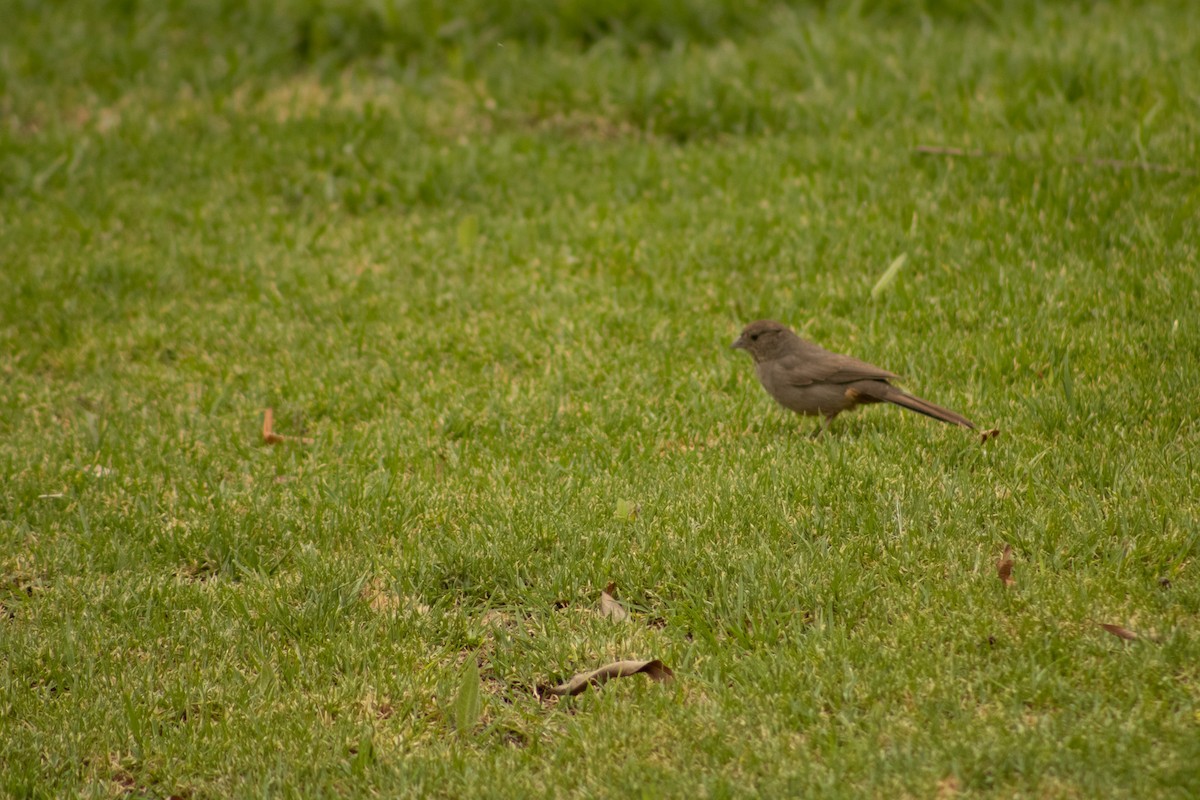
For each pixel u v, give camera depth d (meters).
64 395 12.98
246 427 12.01
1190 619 7.88
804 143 17.53
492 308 14.23
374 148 18.59
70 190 17.95
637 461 10.70
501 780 7.06
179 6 23.06
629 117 19.14
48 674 8.47
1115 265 13.28
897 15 21.89
